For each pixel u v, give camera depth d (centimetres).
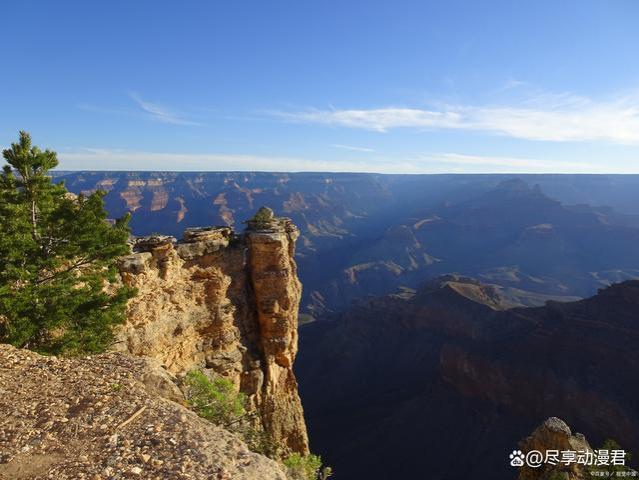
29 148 1866
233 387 1587
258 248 3120
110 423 996
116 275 2398
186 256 2816
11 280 1773
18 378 1205
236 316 3086
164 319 2606
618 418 5638
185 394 1420
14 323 1662
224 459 891
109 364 1342
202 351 2869
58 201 2052
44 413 1028
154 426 992
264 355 3194
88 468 827
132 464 847
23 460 852
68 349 1769
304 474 1497
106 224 2081
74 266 2031
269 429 3162
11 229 1798
